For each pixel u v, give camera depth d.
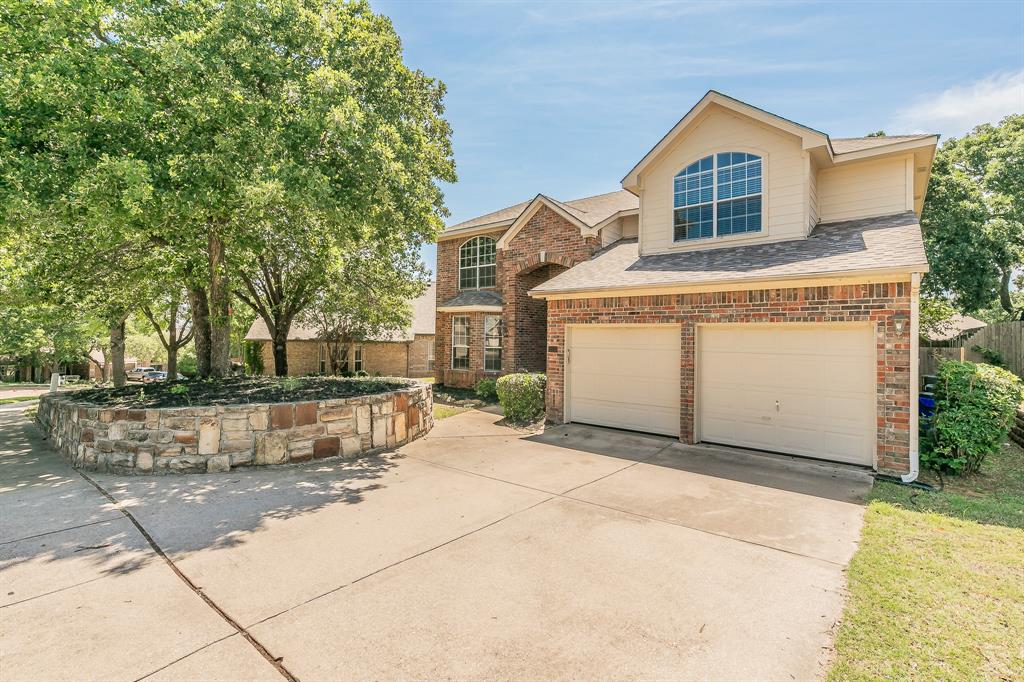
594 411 10.07
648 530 4.74
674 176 10.46
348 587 3.62
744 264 8.34
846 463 7.12
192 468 6.66
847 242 7.99
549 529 4.77
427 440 8.99
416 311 29.62
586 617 3.24
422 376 28.67
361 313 17.58
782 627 3.12
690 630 3.09
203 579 3.73
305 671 2.68
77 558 4.08
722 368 8.31
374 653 2.85
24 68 6.35
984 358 13.58
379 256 14.84
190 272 10.30
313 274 12.72
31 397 20.28
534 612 3.30
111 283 10.80
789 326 7.61
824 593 3.54
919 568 3.87
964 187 19.59
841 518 5.05
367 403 7.95
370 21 10.86
